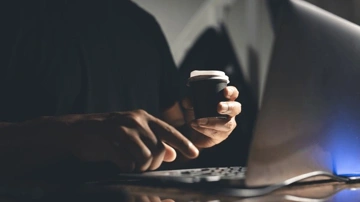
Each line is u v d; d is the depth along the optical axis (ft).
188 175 2.15
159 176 2.12
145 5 7.63
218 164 6.01
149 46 6.24
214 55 8.29
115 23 6.01
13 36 5.02
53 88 5.08
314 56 1.96
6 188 2.06
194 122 4.25
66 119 3.08
